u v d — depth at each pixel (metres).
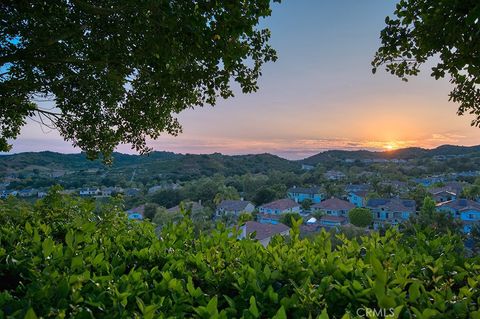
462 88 4.56
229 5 3.71
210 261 2.47
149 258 2.71
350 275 2.11
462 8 2.68
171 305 1.76
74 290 1.76
